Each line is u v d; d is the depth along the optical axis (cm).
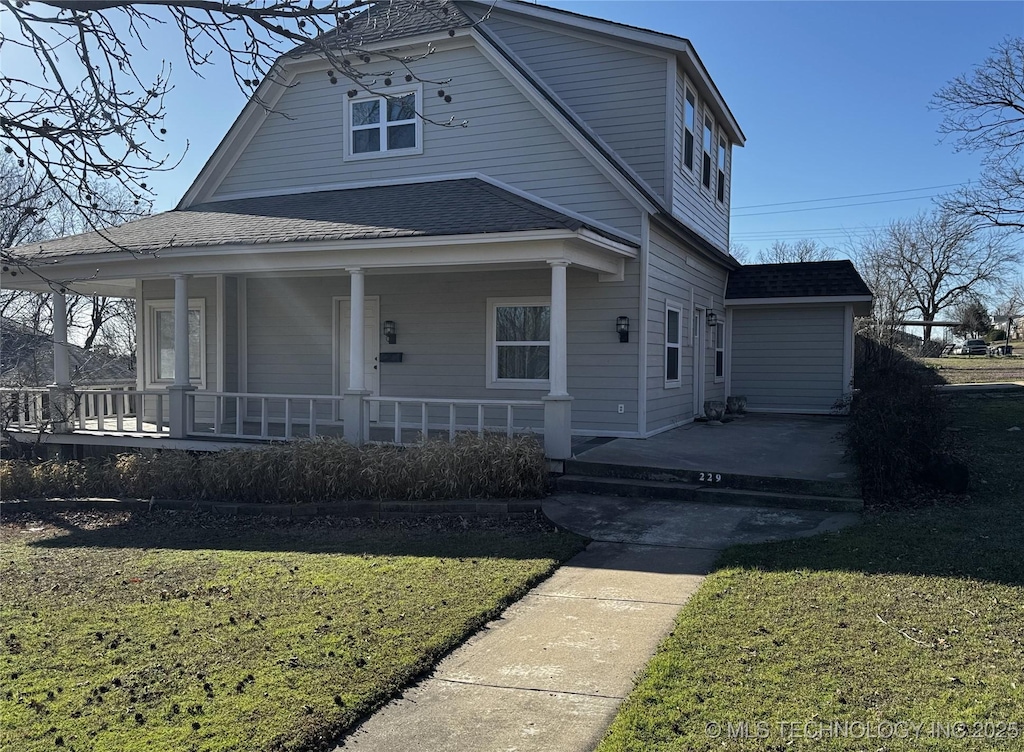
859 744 313
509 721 353
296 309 1348
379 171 1293
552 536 707
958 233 3709
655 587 556
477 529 753
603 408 1135
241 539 760
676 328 1295
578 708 365
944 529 659
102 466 1019
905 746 311
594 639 455
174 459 977
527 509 808
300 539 746
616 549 664
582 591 552
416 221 1013
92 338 2566
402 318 1269
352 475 864
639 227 1104
